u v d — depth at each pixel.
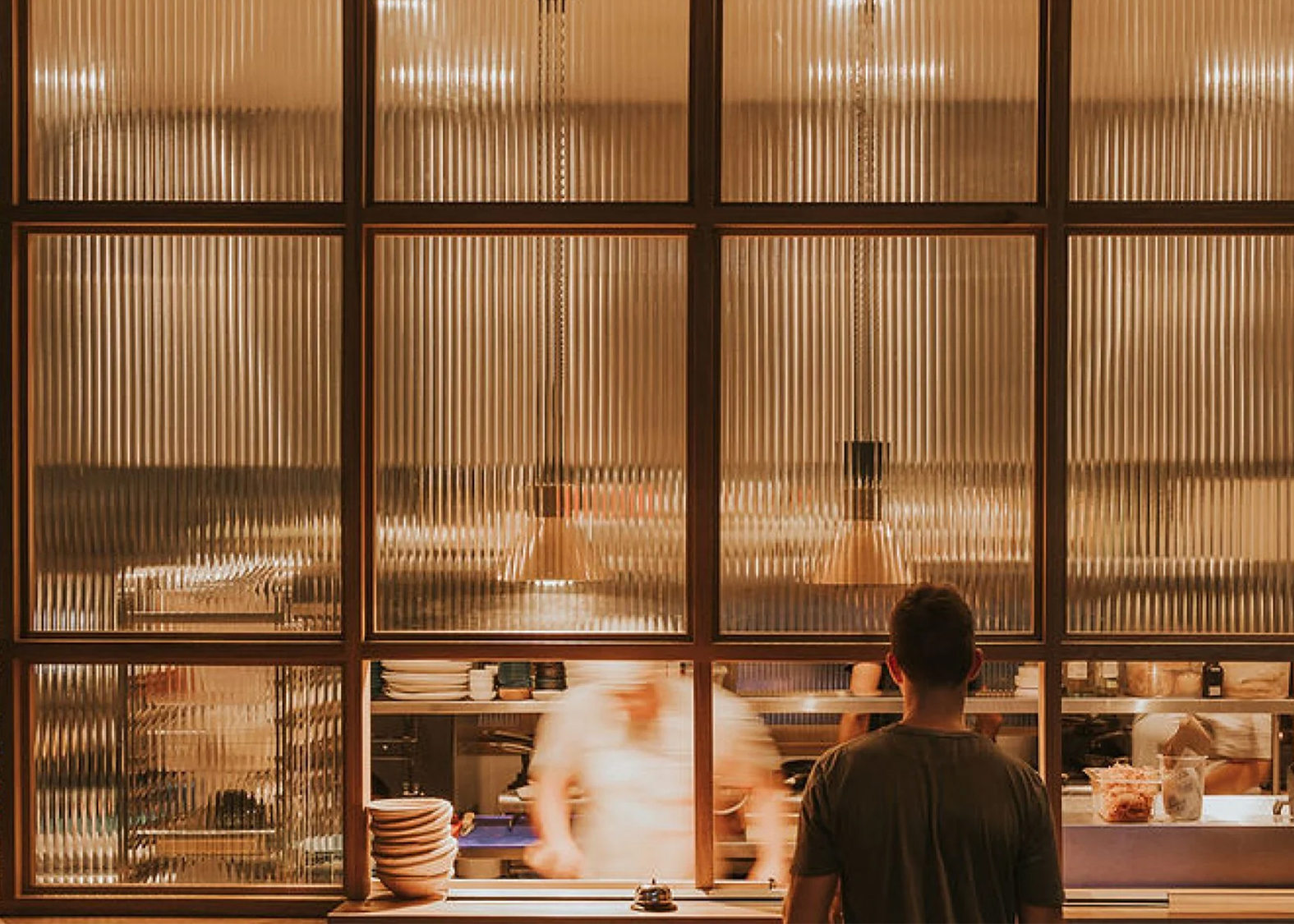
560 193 3.11
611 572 3.11
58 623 3.13
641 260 3.12
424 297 3.12
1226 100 3.10
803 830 2.26
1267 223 3.08
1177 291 3.10
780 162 3.10
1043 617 3.06
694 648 3.07
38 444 3.14
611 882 3.18
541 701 3.46
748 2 3.10
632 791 3.38
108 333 3.14
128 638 3.11
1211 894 3.08
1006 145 3.09
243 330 3.13
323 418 3.12
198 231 3.13
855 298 3.10
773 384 3.10
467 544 3.11
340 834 3.12
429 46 3.12
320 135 3.12
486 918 2.95
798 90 3.10
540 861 3.38
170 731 3.13
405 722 3.94
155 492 3.13
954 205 3.07
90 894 3.12
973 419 3.09
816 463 3.09
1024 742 3.69
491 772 3.95
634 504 3.11
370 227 3.10
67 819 3.13
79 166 3.14
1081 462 3.09
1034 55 3.09
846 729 3.58
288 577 3.12
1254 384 3.10
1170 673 3.62
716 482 3.08
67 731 3.14
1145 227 3.08
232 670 3.13
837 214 3.06
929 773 2.19
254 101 3.13
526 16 3.12
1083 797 3.63
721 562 3.09
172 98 3.14
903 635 2.28
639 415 3.11
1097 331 3.10
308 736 3.12
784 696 3.37
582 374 3.11
